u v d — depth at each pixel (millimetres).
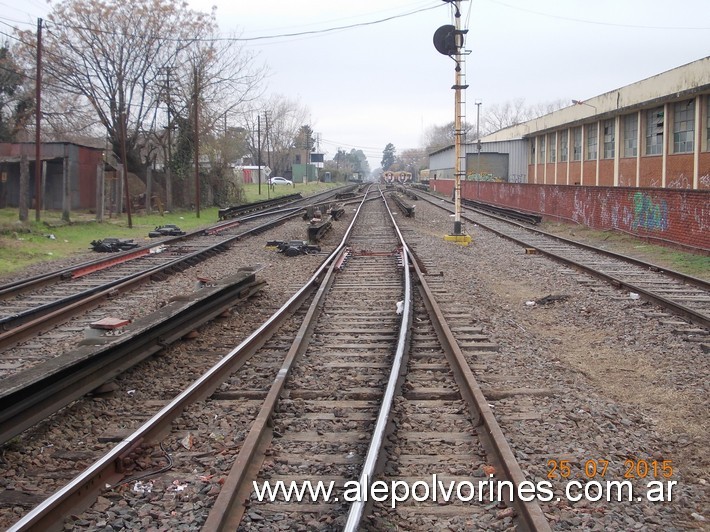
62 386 6305
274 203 46469
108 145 48438
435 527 4328
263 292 13414
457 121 23125
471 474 5105
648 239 22125
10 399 5559
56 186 35000
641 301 12188
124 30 38531
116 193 34375
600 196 26688
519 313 11734
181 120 41156
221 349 9094
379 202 51750
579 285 14109
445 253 19969
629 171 36750
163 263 17844
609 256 18656
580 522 4398
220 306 10977
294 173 112812
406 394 7004
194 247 21438
